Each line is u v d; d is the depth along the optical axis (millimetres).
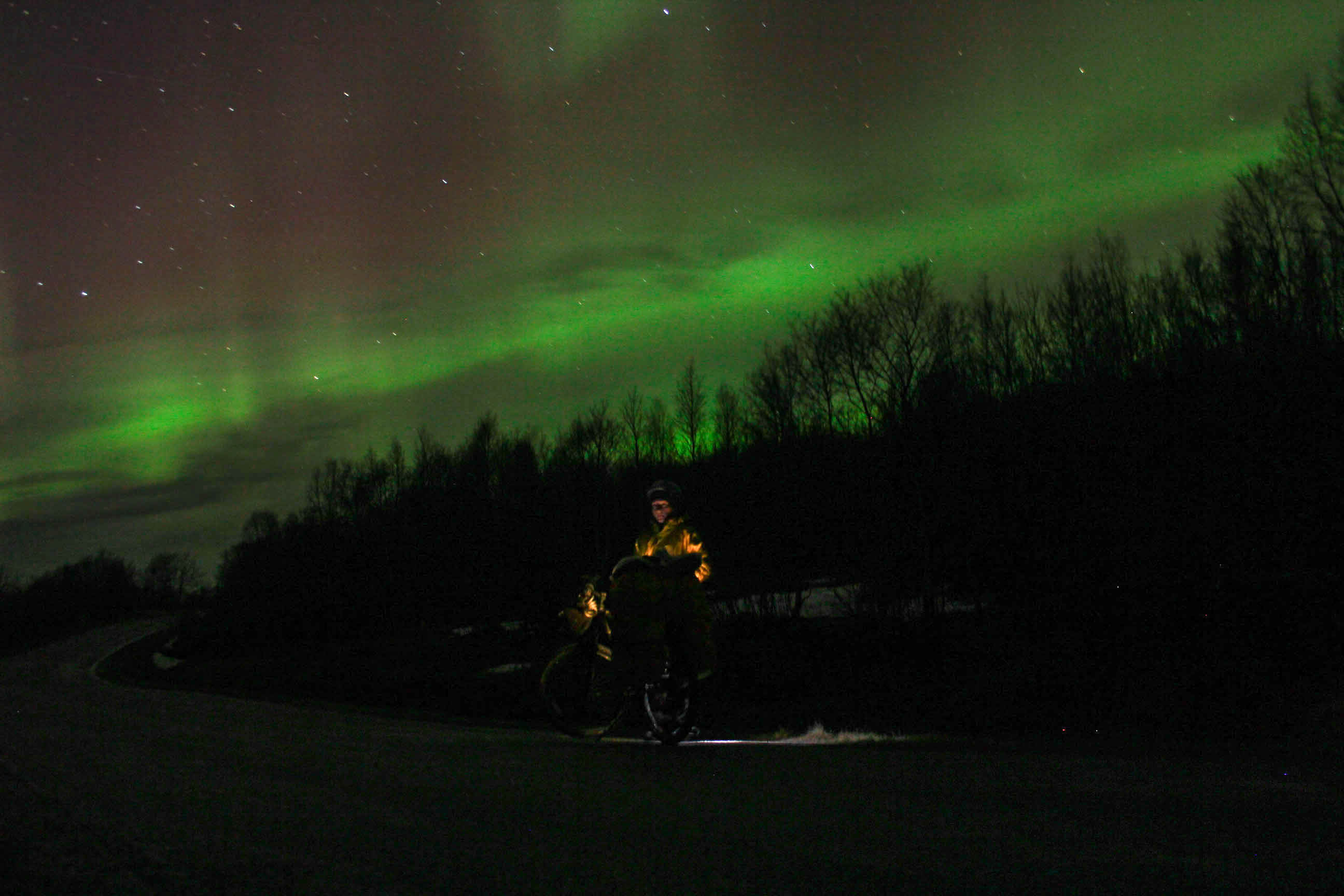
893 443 29109
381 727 8180
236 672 45250
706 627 5801
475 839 2846
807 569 30891
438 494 56719
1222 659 13367
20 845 2711
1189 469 23094
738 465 32531
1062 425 26266
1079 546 24453
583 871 2473
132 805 3344
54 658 73562
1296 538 21375
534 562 44969
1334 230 19672
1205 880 2359
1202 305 24688
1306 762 4473
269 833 2916
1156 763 4438
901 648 23828
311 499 64312
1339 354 20203
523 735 7047
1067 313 28609
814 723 16188
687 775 4191
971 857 2609
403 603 58281
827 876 2410
